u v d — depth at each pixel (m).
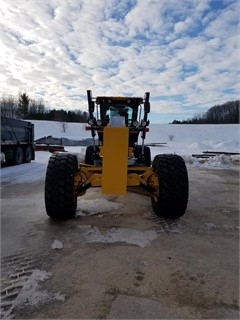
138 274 2.29
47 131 52.94
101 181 3.41
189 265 2.45
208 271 2.36
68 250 2.73
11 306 1.90
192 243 2.92
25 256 2.62
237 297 2.01
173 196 3.37
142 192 3.93
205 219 3.74
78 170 3.57
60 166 3.41
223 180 7.14
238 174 8.30
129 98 5.48
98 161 4.59
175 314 1.83
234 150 24.45
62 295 2.01
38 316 1.80
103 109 5.60
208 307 1.90
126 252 2.68
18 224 3.47
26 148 11.11
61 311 1.85
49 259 2.55
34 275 2.28
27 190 5.59
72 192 3.37
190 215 3.90
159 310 1.87
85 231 3.21
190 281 2.20
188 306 1.91
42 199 4.79
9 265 2.45
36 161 11.84
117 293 2.04
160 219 3.64
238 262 2.52
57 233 3.16
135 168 3.69
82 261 2.51
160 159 3.53
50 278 2.23
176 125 63.47
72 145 28.53
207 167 10.18
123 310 1.86
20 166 9.81
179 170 3.42
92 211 3.98
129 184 3.47
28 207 4.27
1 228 3.33
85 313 1.83
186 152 20.31
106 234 3.12
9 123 9.62
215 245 2.88
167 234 3.15
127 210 4.03
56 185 3.34
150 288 2.10
